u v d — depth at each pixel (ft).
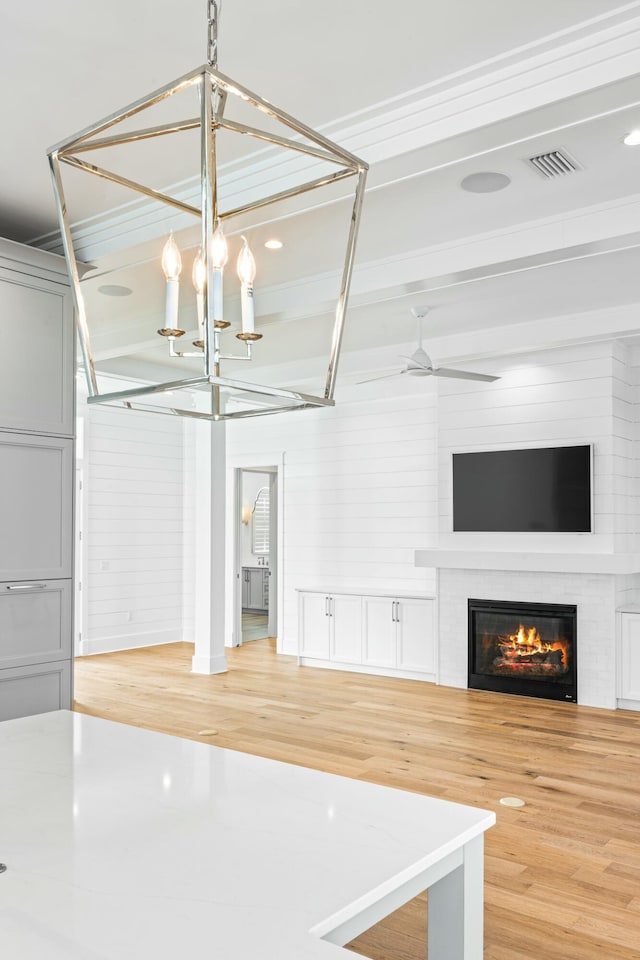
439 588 23.31
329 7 7.81
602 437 20.76
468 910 4.96
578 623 20.75
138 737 7.04
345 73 9.02
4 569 12.12
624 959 8.42
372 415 26.78
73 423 13.21
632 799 13.43
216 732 17.75
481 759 15.75
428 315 18.75
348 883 4.14
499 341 20.12
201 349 4.91
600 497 20.79
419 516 25.58
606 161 11.06
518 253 13.37
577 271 15.49
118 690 22.41
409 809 5.26
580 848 11.36
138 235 12.67
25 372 12.51
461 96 9.13
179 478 32.09
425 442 25.52
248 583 41.75
